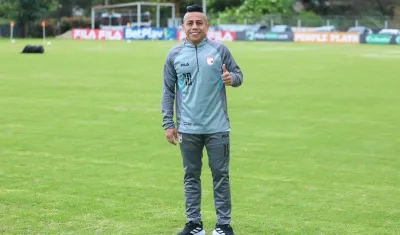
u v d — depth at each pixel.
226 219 5.70
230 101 15.24
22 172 8.16
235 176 8.11
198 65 5.47
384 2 67.38
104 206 6.70
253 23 60.94
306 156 9.38
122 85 18.53
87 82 19.30
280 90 17.61
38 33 65.19
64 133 10.97
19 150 9.56
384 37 49.88
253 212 6.57
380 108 14.29
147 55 33.47
